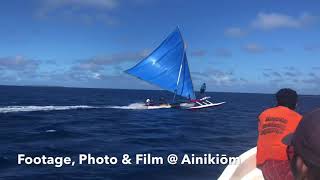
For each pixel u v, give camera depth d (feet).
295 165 6.49
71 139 76.13
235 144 72.13
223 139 79.87
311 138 6.17
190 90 175.73
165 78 172.35
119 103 227.61
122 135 85.25
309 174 6.17
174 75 173.68
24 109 160.25
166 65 171.73
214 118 138.82
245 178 18.24
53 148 63.21
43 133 85.30
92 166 48.55
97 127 102.01
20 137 78.02
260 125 16.31
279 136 15.25
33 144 68.03
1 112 145.79
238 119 135.85
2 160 52.03
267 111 16.46
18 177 42.98
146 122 119.65
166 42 169.89
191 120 128.77
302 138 6.31
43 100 248.93
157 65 170.50
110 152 59.93
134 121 122.31
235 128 104.17
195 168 46.70
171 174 43.78
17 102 216.54
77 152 59.62
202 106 171.53
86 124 109.81
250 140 78.48
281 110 16.05
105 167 47.88
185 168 46.70
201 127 106.42
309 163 6.14
